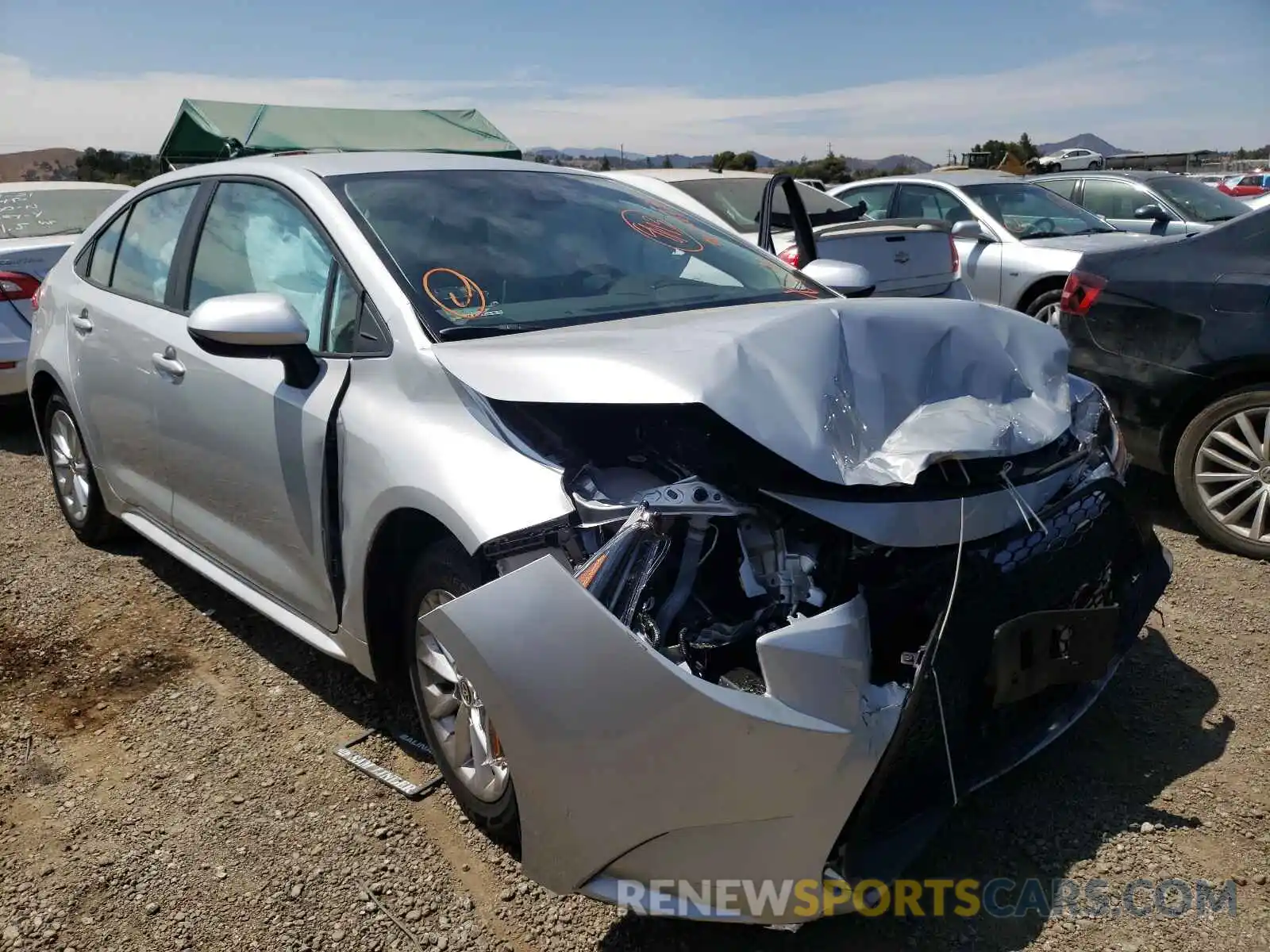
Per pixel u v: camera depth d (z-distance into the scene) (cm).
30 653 371
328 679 347
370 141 1356
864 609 214
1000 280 779
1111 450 288
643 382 221
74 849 266
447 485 237
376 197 314
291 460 290
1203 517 433
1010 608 229
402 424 257
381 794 284
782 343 239
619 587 207
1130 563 274
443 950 229
